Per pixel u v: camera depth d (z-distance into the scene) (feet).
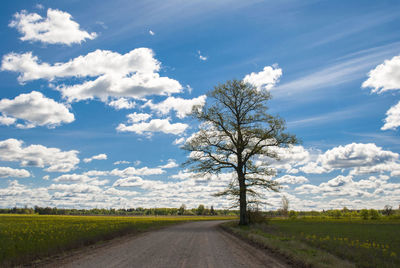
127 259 34.60
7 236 62.34
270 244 47.19
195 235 73.05
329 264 30.89
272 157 102.37
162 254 38.70
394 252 45.50
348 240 64.59
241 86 106.93
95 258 35.60
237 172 105.60
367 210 325.21
